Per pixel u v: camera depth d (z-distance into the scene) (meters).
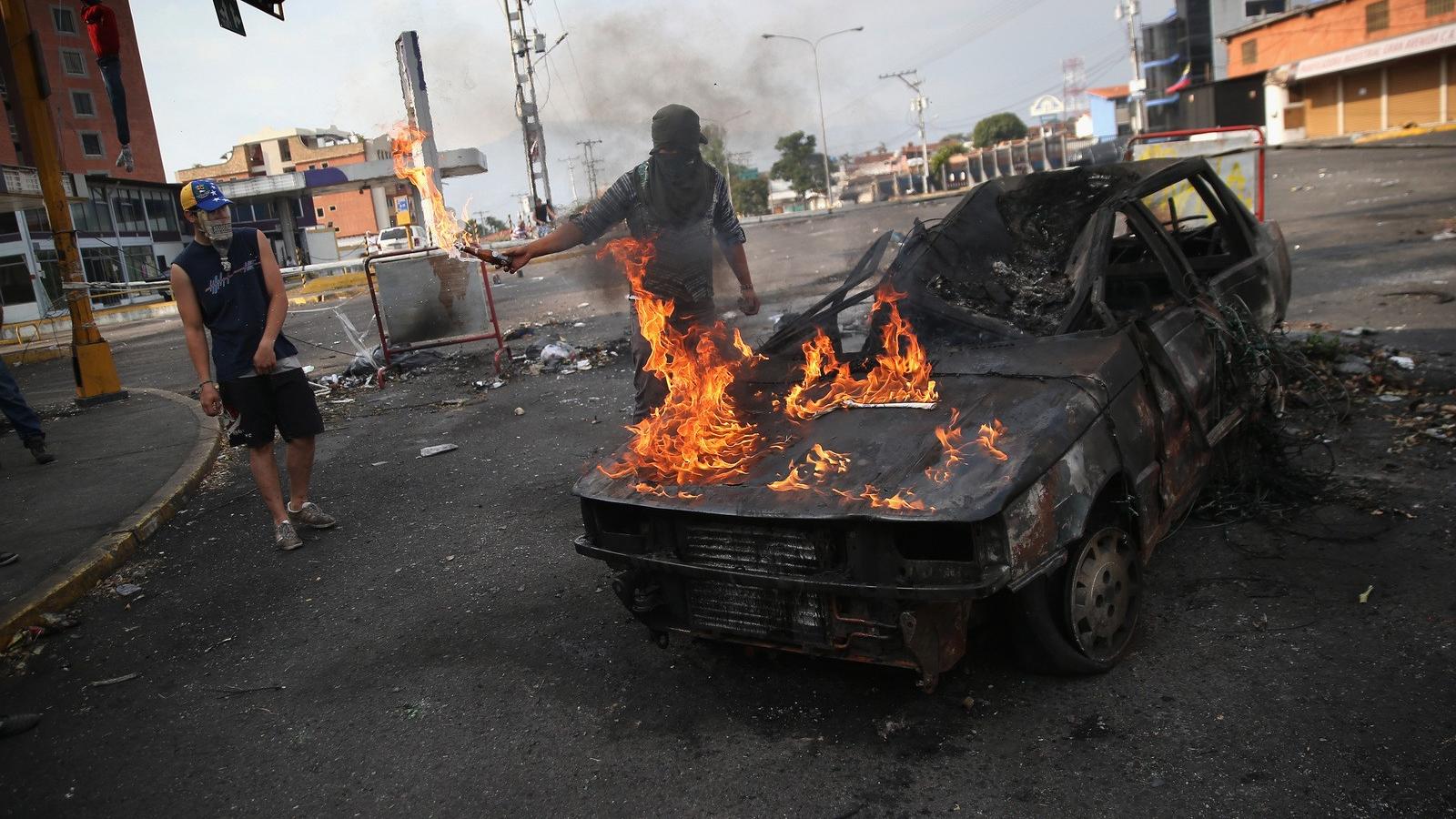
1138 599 3.24
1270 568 3.65
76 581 4.80
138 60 42.34
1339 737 2.60
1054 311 3.71
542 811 2.72
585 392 8.55
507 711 3.32
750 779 2.75
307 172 40.75
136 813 2.96
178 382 12.15
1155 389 3.43
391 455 7.13
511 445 7.01
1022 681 3.09
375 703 3.49
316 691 3.64
